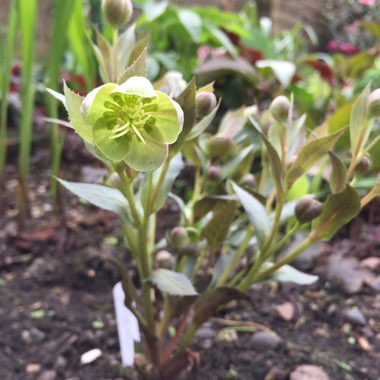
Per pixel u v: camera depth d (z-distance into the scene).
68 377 0.40
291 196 0.53
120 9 0.30
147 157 0.21
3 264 0.55
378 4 1.99
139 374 0.38
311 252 0.58
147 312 0.34
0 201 0.67
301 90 0.85
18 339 0.44
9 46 0.56
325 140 0.29
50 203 0.71
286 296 0.53
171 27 0.98
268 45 1.07
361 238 0.67
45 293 0.51
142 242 0.31
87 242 0.59
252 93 0.84
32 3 0.52
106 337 0.44
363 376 0.41
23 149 0.58
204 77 0.79
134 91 0.19
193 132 0.29
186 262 0.37
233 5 1.60
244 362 0.42
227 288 0.32
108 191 0.30
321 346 0.45
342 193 0.29
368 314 0.50
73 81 0.79
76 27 0.53
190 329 0.35
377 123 0.50
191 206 0.39
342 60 0.86
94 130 0.21
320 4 2.12
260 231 0.32
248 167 0.40
